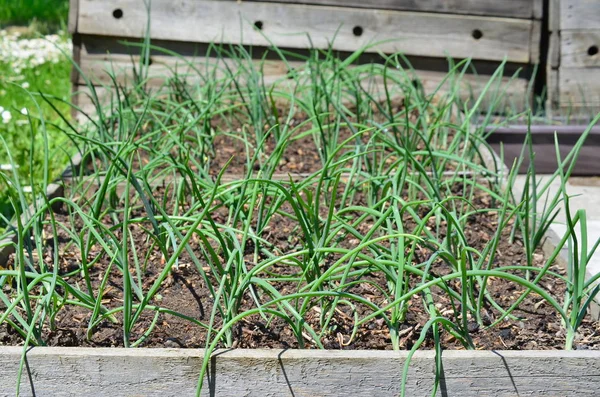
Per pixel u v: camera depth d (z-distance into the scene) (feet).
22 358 10.22
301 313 11.56
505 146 17.62
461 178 15.40
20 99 21.26
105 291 13.20
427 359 10.61
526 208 13.48
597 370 10.69
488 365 10.64
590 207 16.06
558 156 13.26
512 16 19.75
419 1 19.70
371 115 16.89
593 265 14.10
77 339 11.78
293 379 10.64
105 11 19.62
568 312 12.75
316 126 16.83
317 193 12.87
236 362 10.60
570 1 19.81
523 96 19.97
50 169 17.40
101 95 19.85
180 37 19.69
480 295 12.04
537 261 14.12
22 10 30.27
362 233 14.40
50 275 11.30
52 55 24.30
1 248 13.57
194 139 15.92
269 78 19.84
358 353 10.64
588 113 19.33
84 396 10.74
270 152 16.96
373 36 19.75
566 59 19.94
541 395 10.75
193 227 11.17
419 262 13.78
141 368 10.65
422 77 19.92
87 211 14.94
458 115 17.25
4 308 12.64
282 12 19.69
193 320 11.50
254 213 14.88
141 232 14.37
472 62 19.92
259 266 11.51
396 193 13.26
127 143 13.24
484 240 14.49
